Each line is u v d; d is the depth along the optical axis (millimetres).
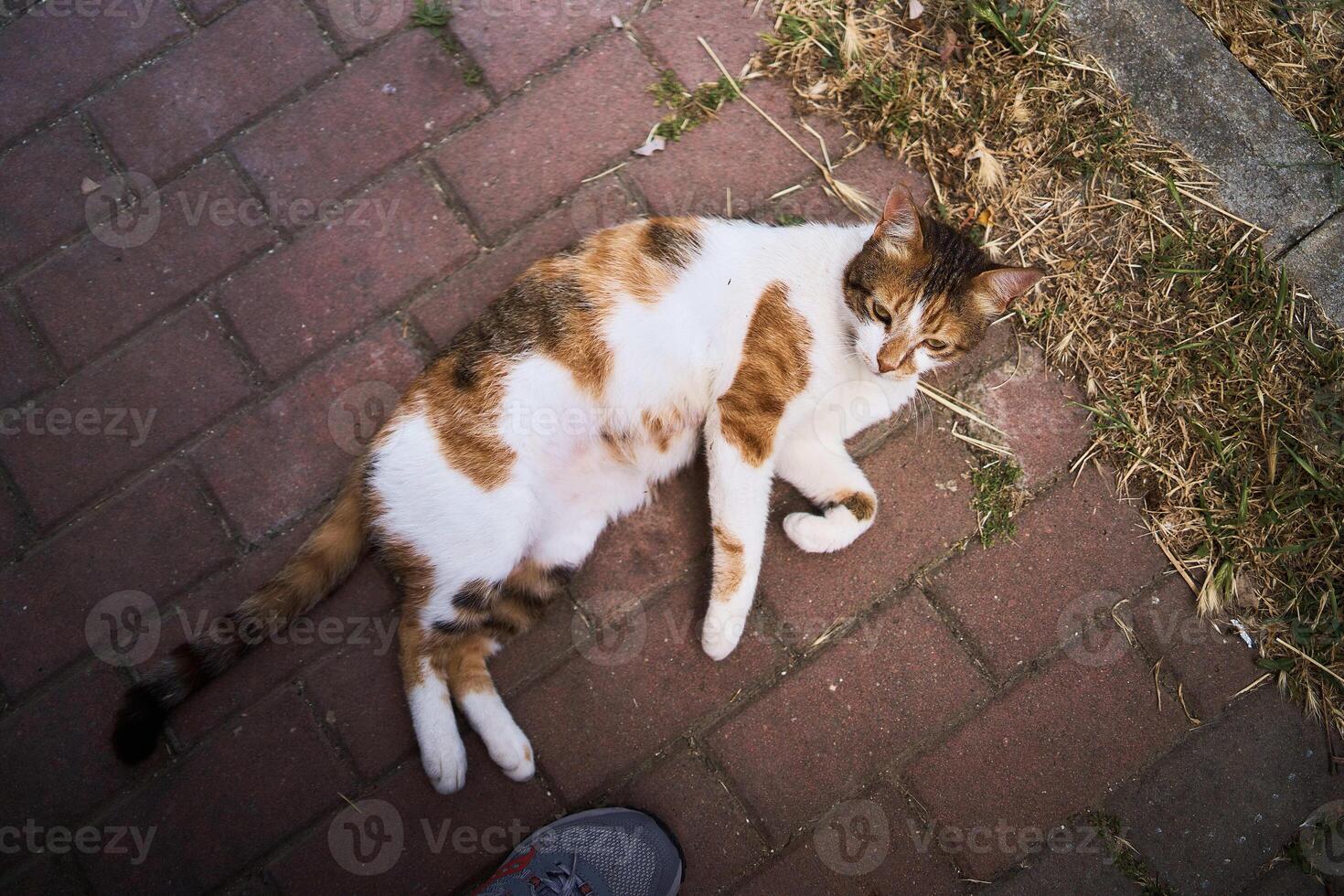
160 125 998
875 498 976
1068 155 1044
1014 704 970
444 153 1008
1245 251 1039
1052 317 1019
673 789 946
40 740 917
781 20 1048
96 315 971
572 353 908
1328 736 986
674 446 971
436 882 923
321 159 1001
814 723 959
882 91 1036
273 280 984
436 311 992
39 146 989
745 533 930
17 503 947
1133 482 1011
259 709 934
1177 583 1000
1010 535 994
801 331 925
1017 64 1055
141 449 959
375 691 944
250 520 958
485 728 921
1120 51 1063
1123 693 979
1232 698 986
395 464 896
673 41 1037
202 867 912
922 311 897
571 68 1026
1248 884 960
